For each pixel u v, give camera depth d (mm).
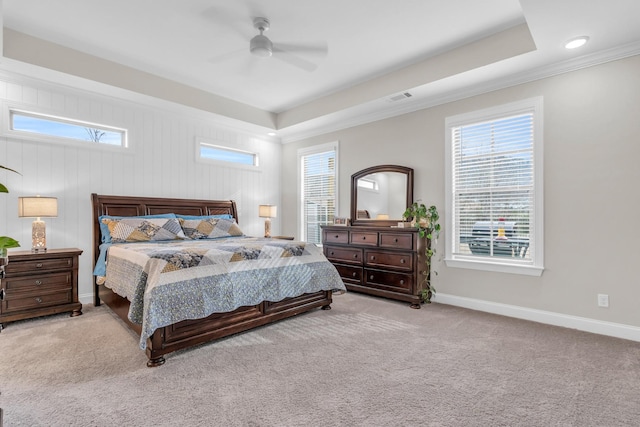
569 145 3211
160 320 2299
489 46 3264
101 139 4281
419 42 3398
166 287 2406
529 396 1938
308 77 4270
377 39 3344
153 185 4660
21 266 3195
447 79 3623
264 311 3064
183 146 4984
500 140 3684
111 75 3844
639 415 1760
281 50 3578
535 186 3400
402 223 4234
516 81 3521
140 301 2494
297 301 3385
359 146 5082
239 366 2318
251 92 4797
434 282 4164
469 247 3912
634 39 2789
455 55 3510
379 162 4801
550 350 2609
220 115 4949
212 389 2012
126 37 3334
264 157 6125
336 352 2564
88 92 4020
